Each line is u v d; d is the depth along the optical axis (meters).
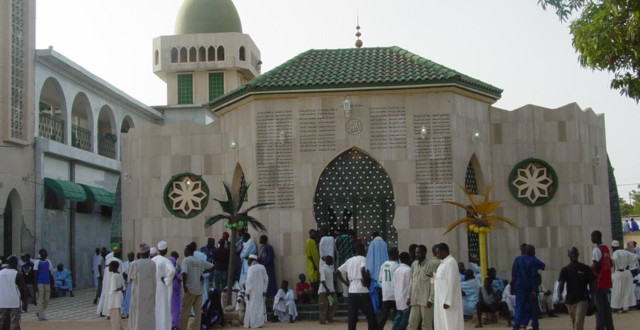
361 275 14.84
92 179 34.50
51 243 30.39
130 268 15.36
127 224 23.97
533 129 22.31
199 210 22.94
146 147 23.45
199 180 23.03
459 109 21.14
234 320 18.88
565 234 21.88
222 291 20.23
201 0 45.28
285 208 20.94
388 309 15.39
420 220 20.62
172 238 22.92
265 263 20.16
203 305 18.31
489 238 21.80
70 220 32.38
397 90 20.88
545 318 19.17
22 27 29.08
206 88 44.22
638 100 13.88
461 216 20.78
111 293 17.09
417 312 13.86
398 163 20.83
